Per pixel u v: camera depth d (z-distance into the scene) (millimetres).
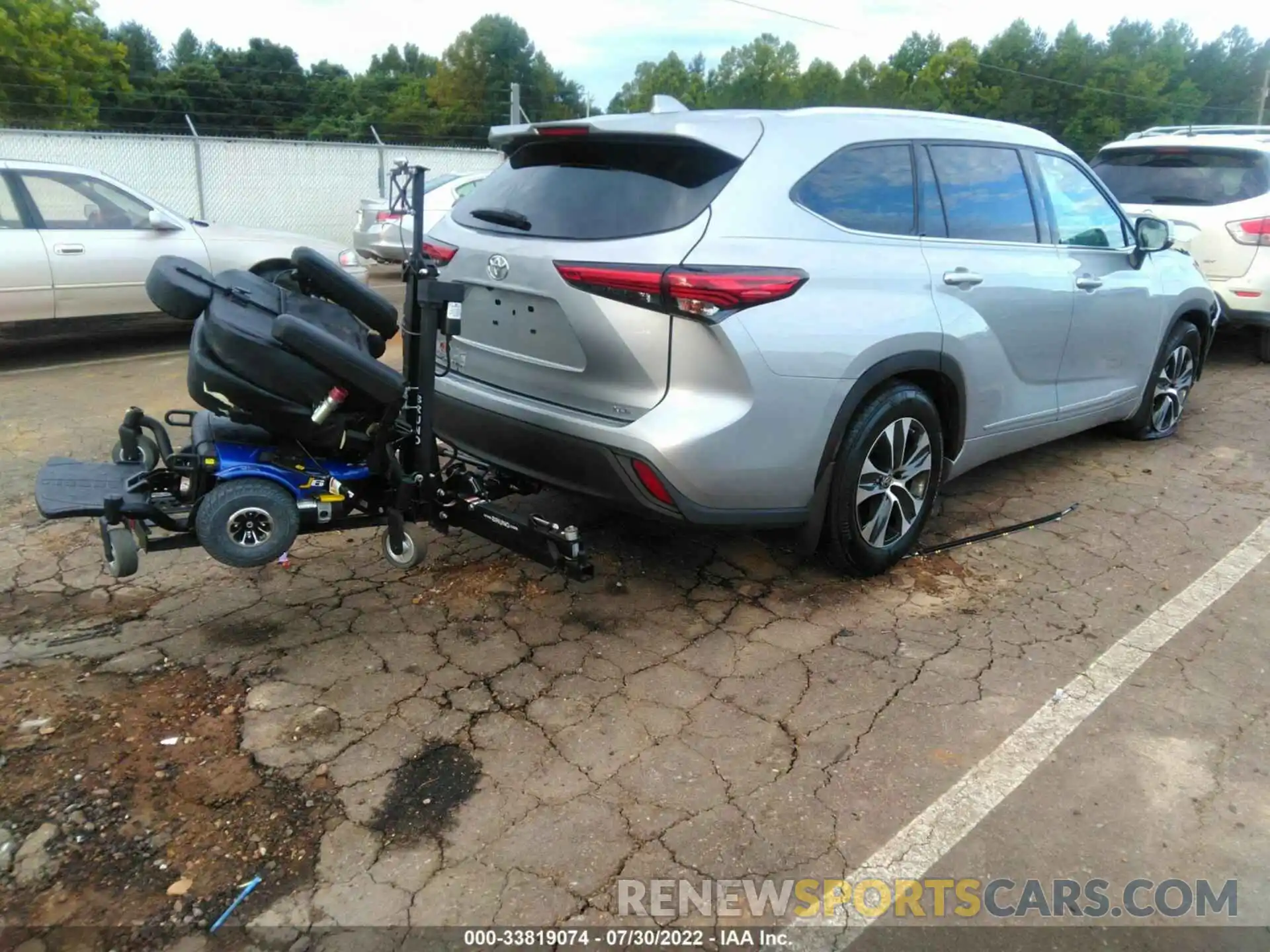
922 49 86125
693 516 3250
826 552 3766
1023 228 4309
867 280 3463
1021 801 2627
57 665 3148
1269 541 4355
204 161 17828
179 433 5734
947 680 3201
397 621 3506
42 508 2990
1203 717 3014
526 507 4590
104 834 2418
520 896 2273
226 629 3416
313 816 2504
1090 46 78688
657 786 2654
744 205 3201
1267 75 67688
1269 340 7914
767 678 3195
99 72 40000
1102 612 3699
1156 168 7734
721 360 3098
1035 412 4531
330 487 3205
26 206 7219
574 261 3191
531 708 2998
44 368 7434
